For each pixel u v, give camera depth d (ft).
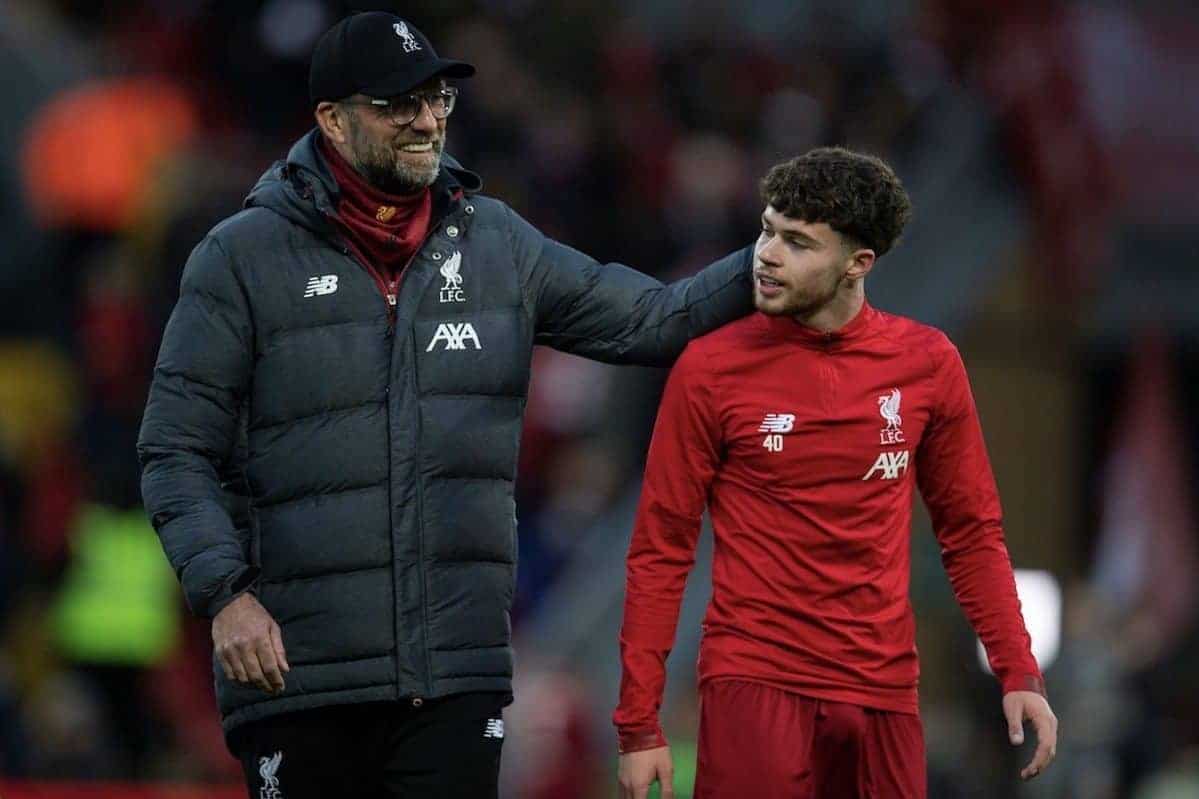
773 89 172.45
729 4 185.47
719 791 60.39
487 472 59.82
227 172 156.35
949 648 137.80
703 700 61.46
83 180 170.30
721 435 61.41
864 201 59.82
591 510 147.23
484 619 59.41
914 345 61.77
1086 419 177.58
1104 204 170.30
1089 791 123.95
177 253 153.38
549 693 125.70
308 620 58.39
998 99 170.30
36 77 185.68
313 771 59.06
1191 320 171.22
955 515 63.26
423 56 58.59
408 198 59.57
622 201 158.92
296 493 58.75
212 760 131.44
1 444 146.51
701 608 138.10
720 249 160.76
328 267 59.26
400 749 59.16
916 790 61.31
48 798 101.60
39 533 139.03
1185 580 165.48
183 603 140.15
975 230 166.71
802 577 60.54
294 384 58.85
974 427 62.85
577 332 62.59
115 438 144.66
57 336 167.84
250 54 159.02
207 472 58.65
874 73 176.45
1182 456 178.91
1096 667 126.41
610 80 165.99
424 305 59.62
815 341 61.11
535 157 156.87
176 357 58.95
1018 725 61.72
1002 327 168.35
